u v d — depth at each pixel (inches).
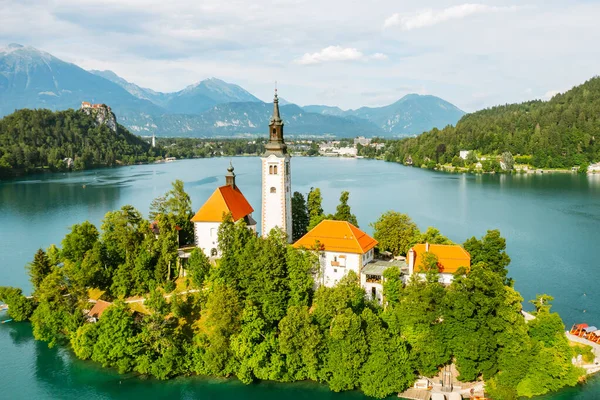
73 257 5590.6
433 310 4099.4
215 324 4212.6
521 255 7347.4
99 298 5137.8
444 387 3912.4
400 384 3882.9
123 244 5315.0
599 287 6048.2
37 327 4877.0
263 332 4234.7
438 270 4471.0
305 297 4576.8
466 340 3905.0
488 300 3934.5
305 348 4030.5
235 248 4869.6
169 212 6397.6
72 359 4576.8
